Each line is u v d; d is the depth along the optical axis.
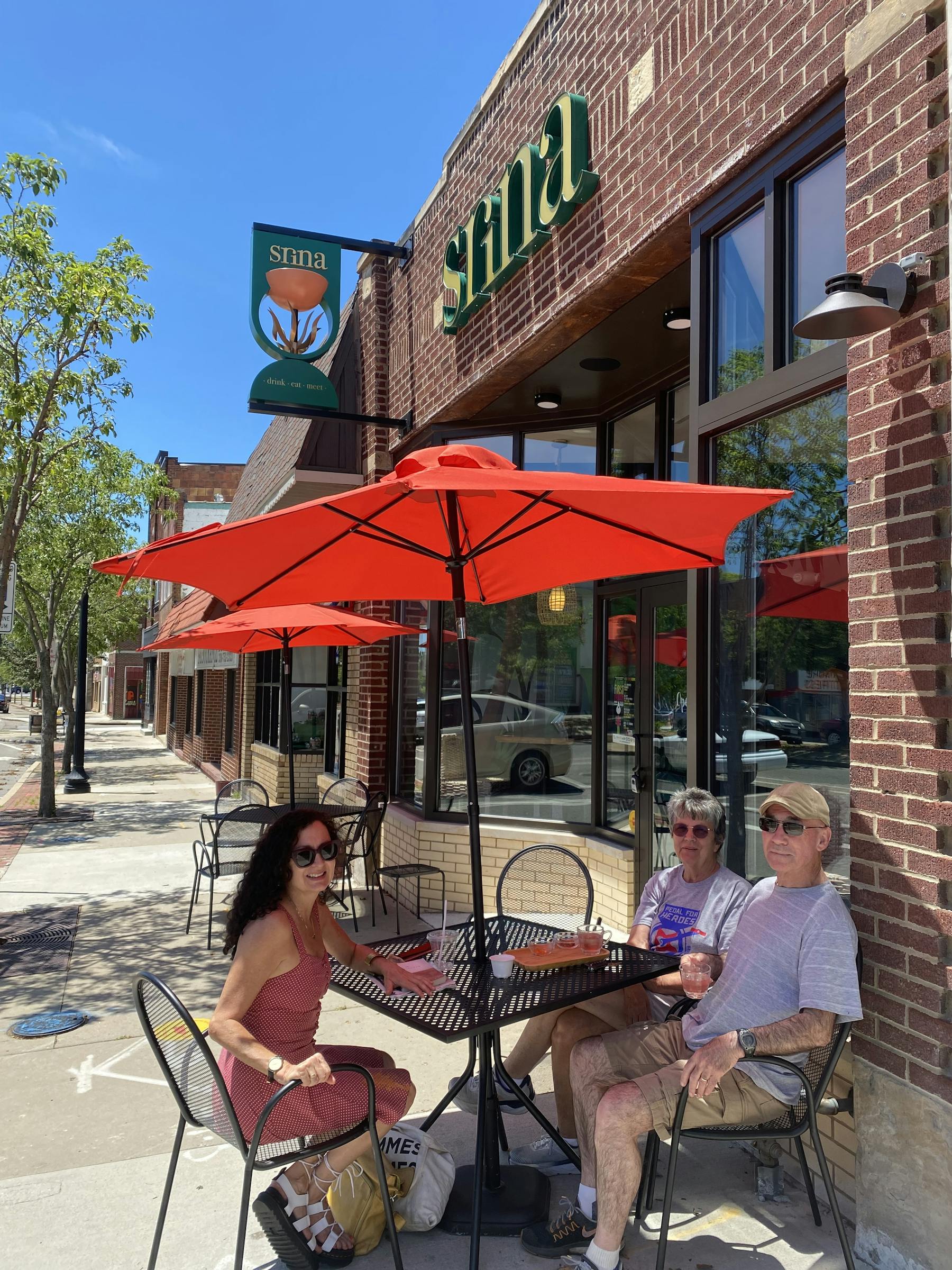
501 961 3.38
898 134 3.16
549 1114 4.12
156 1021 2.97
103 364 8.36
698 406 4.54
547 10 6.03
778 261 4.05
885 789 3.06
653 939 3.79
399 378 8.77
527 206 6.03
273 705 14.31
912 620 2.98
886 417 3.13
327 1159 3.03
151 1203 3.43
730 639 4.44
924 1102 2.84
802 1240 3.18
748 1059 2.76
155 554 3.29
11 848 11.02
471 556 3.53
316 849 3.05
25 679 40.62
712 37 4.40
